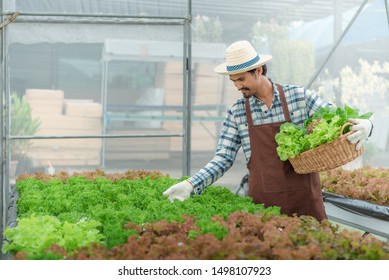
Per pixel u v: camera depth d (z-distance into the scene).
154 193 7.68
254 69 7.18
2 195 10.81
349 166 12.99
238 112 7.66
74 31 11.06
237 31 14.28
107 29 11.14
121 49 16.86
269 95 7.48
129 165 17.58
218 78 16.36
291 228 5.14
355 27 13.48
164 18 11.06
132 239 4.89
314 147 6.79
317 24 14.02
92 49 17.91
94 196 7.42
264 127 7.45
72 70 17.84
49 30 10.97
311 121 7.23
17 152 15.49
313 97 7.48
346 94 13.68
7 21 10.59
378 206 8.39
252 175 7.64
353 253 4.64
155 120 17.92
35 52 17.50
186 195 7.27
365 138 6.72
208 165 7.54
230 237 4.63
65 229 5.37
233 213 5.84
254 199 7.61
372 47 13.47
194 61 15.80
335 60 13.78
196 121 16.42
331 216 9.48
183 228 5.38
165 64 17.95
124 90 18.33
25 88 17.52
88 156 17.36
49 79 17.67
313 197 7.50
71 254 4.75
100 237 5.38
